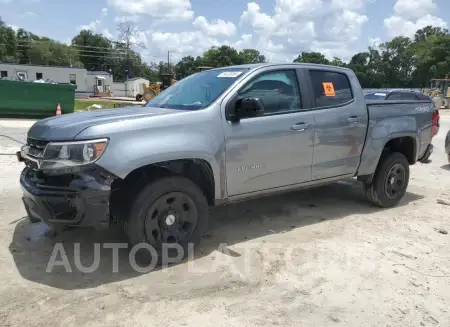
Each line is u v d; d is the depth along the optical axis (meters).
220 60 100.19
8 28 90.88
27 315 3.18
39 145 3.76
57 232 4.77
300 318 3.23
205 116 4.11
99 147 3.54
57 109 17.14
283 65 4.82
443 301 3.52
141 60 101.38
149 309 3.29
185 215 4.11
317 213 5.68
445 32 101.31
